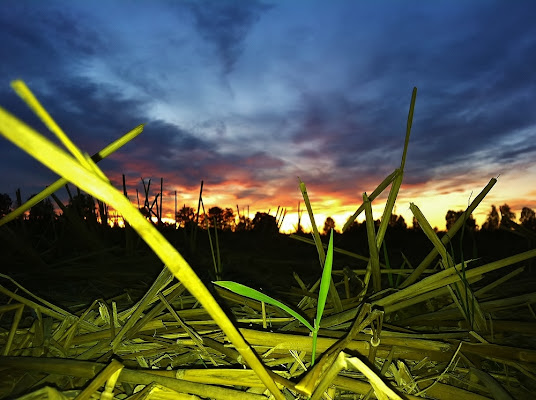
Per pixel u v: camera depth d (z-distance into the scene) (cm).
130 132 88
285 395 98
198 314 161
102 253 320
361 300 178
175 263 53
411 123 169
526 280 220
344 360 76
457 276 138
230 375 103
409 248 516
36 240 376
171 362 122
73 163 44
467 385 121
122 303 209
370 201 175
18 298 133
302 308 183
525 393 120
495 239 550
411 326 162
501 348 119
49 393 73
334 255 428
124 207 47
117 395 99
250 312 179
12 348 125
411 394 104
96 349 123
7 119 39
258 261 352
